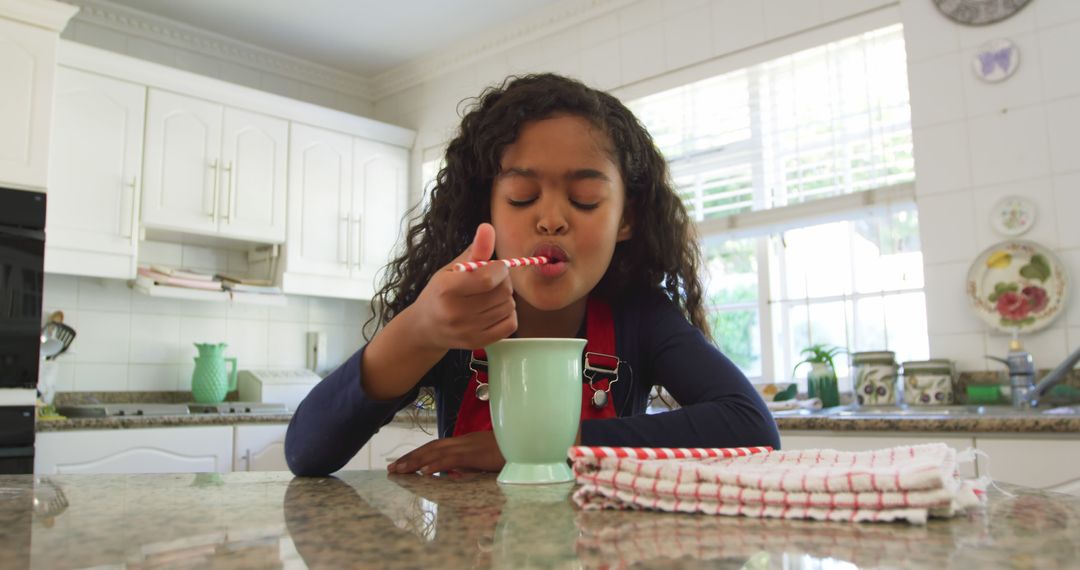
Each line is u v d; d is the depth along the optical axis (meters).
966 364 2.31
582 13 3.32
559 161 0.77
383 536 0.40
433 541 0.39
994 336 2.27
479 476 0.71
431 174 3.84
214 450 2.77
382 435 2.83
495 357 0.63
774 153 2.85
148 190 2.97
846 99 2.70
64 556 0.36
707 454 0.55
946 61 2.40
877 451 0.57
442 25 3.51
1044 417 1.61
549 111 0.80
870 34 2.63
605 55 3.29
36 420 2.44
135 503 0.54
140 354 3.25
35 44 2.60
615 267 0.93
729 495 0.46
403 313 0.66
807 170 2.78
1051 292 2.17
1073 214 2.16
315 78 3.96
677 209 1.00
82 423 2.49
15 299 2.44
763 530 0.41
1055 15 2.23
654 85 3.13
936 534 0.39
